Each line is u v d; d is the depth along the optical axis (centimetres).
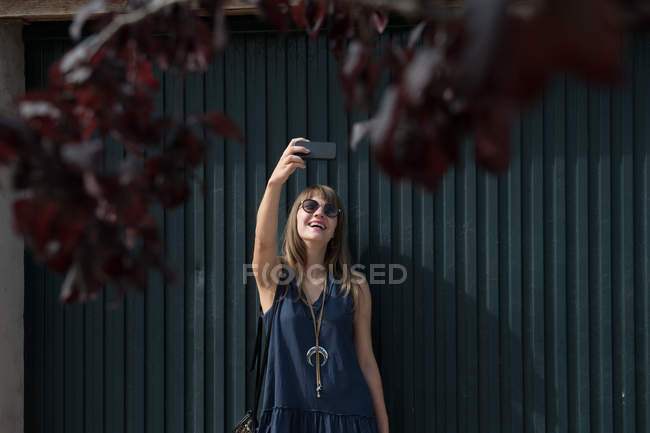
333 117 329
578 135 320
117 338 333
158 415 331
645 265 316
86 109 98
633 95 316
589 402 316
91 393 334
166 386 332
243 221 330
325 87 329
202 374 329
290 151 293
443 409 323
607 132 318
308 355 287
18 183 83
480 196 324
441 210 325
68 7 302
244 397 329
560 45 53
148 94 110
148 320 333
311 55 329
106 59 103
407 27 316
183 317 332
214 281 331
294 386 288
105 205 94
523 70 55
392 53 95
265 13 117
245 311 330
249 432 293
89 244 87
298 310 292
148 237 98
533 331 320
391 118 72
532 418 319
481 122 65
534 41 54
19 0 303
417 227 326
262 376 299
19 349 330
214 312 331
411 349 325
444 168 78
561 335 318
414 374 324
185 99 333
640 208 317
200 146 105
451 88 71
